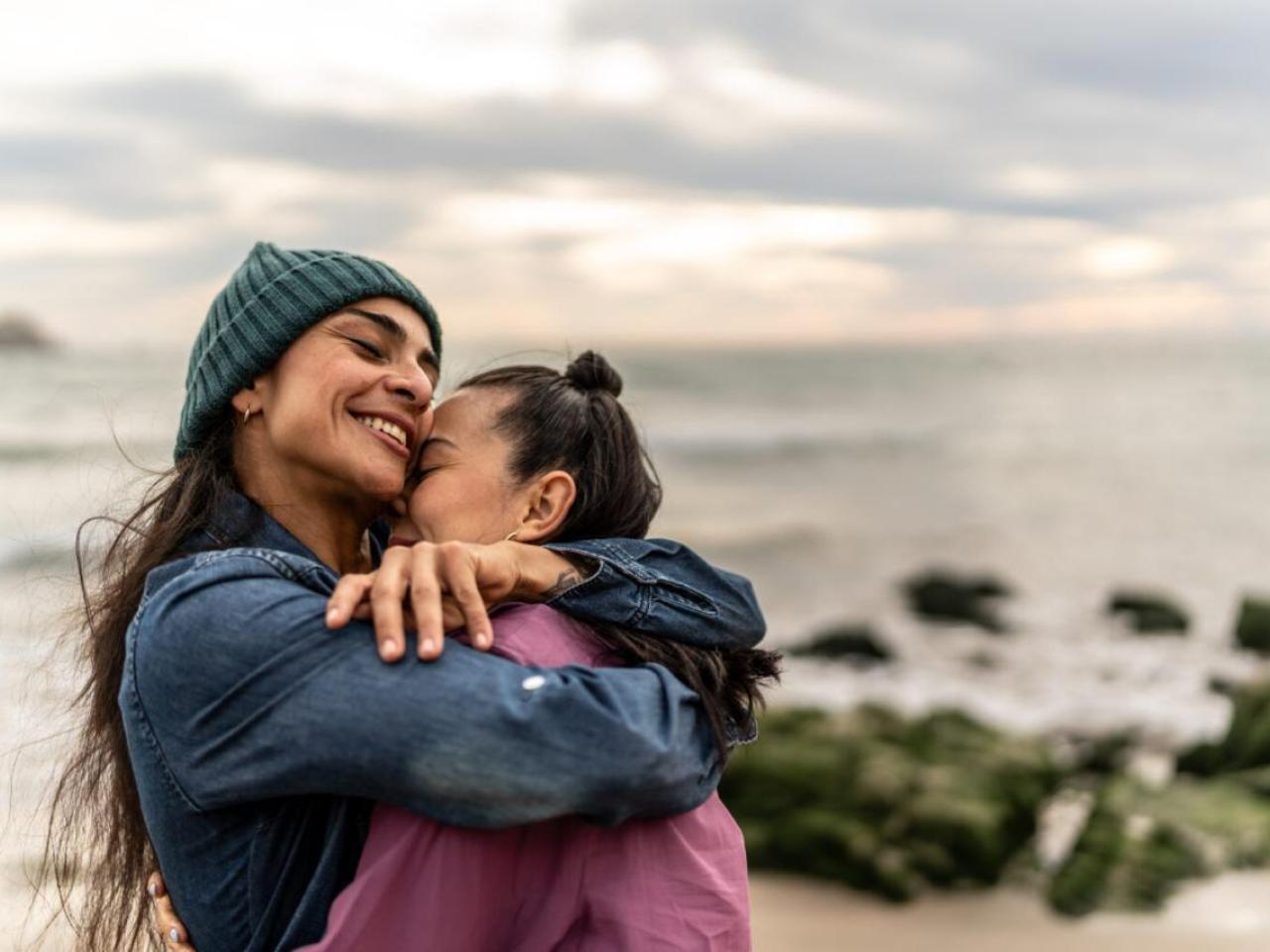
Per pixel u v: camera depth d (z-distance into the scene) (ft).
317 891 5.24
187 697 5.22
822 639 45.14
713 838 5.62
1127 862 21.44
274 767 5.06
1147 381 192.54
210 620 5.21
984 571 66.49
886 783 22.88
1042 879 21.86
